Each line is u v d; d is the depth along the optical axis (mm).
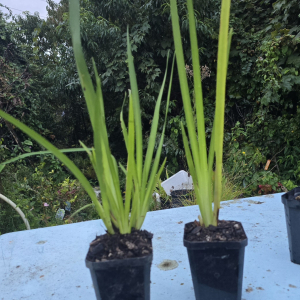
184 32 3764
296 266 914
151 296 795
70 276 950
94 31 3807
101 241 552
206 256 584
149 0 3891
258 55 3783
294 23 3566
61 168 4461
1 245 1230
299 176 2963
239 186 2842
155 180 609
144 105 4121
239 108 4141
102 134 525
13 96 3396
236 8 4344
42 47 8320
